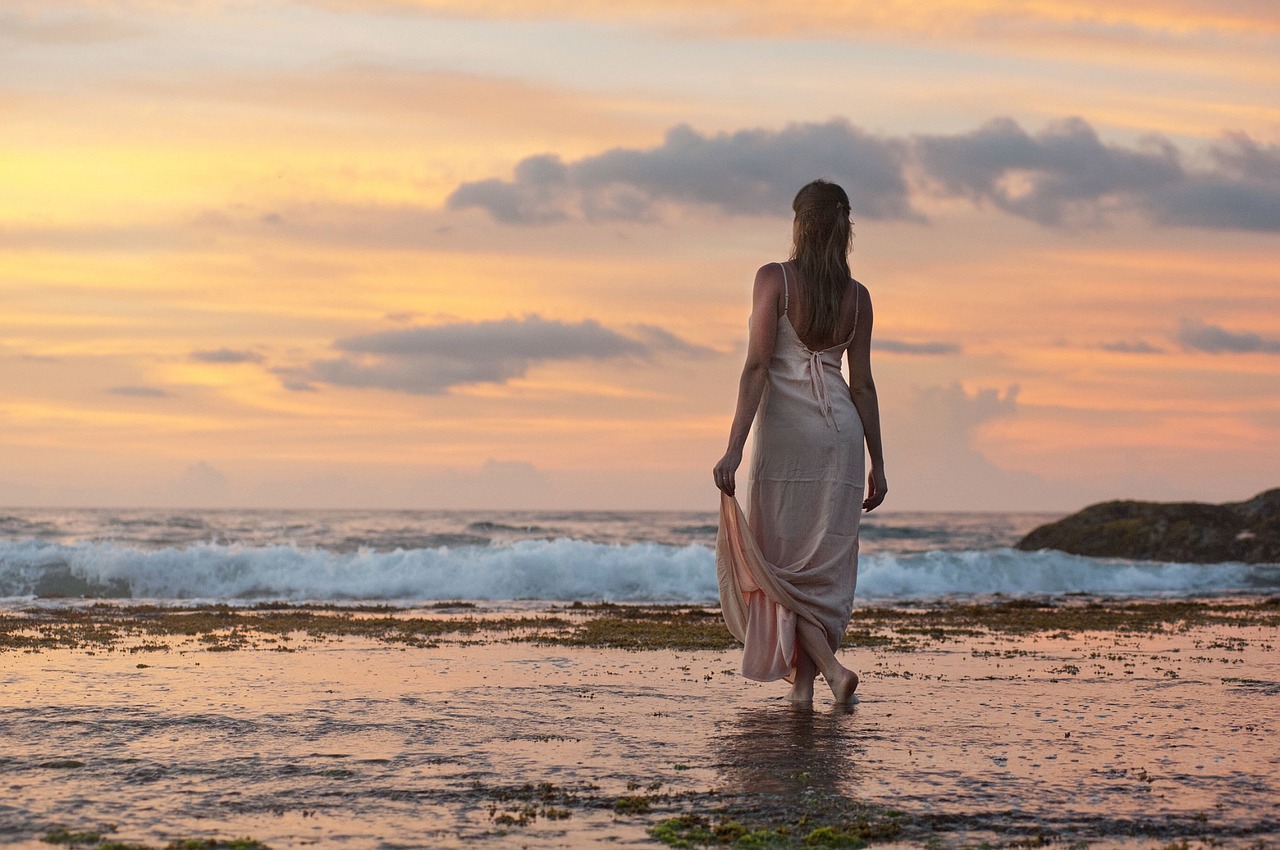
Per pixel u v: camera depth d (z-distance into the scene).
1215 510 30.06
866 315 5.41
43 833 2.90
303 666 6.41
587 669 6.41
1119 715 4.87
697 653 7.37
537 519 80.81
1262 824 3.09
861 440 5.36
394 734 4.28
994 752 4.03
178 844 2.81
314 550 16.72
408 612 11.66
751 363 5.29
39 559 15.30
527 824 3.03
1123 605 13.21
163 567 15.41
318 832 2.93
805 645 5.21
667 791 3.41
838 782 3.54
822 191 5.36
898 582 18.44
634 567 16.30
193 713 4.69
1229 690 5.71
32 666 6.26
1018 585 19.14
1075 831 3.01
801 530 5.24
